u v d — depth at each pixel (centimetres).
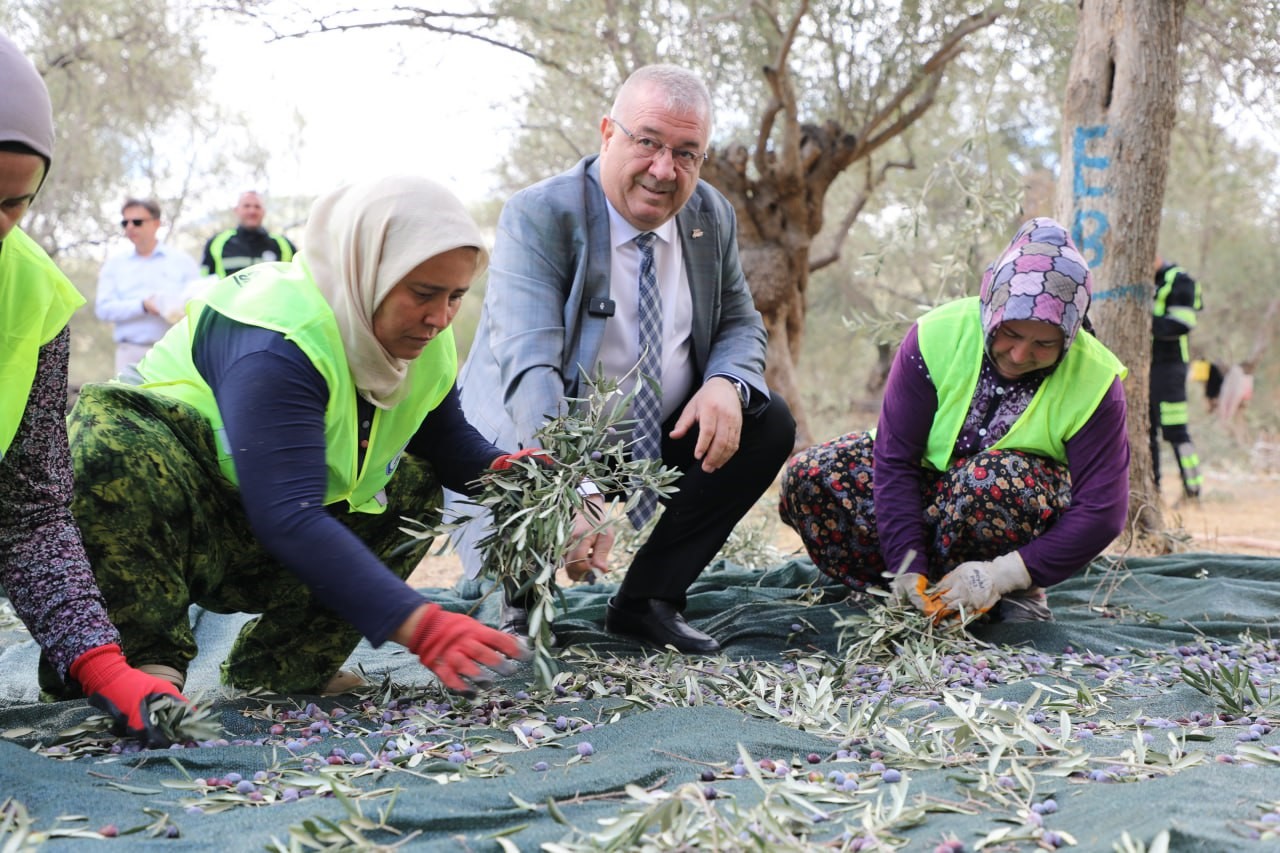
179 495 279
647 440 371
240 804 218
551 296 361
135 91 1394
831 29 1020
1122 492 378
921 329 391
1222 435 1702
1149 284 590
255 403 257
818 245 1584
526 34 958
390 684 311
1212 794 204
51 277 247
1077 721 278
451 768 237
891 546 388
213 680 350
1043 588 418
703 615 446
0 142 209
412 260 257
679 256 380
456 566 686
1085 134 595
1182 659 362
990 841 188
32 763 224
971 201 556
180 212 1627
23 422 248
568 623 399
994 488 378
